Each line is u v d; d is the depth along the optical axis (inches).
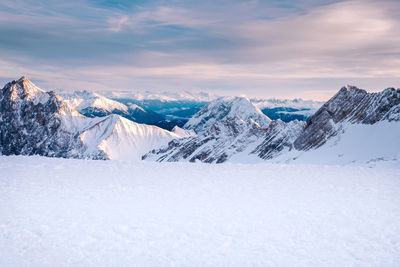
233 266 503.5
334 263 510.9
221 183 1032.2
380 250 550.6
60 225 656.4
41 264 504.4
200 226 658.8
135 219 695.7
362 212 726.5
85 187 962.7
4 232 617.0
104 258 526.9
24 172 1155.9
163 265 506.3
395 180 1026.7
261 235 614.9
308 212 735.1
